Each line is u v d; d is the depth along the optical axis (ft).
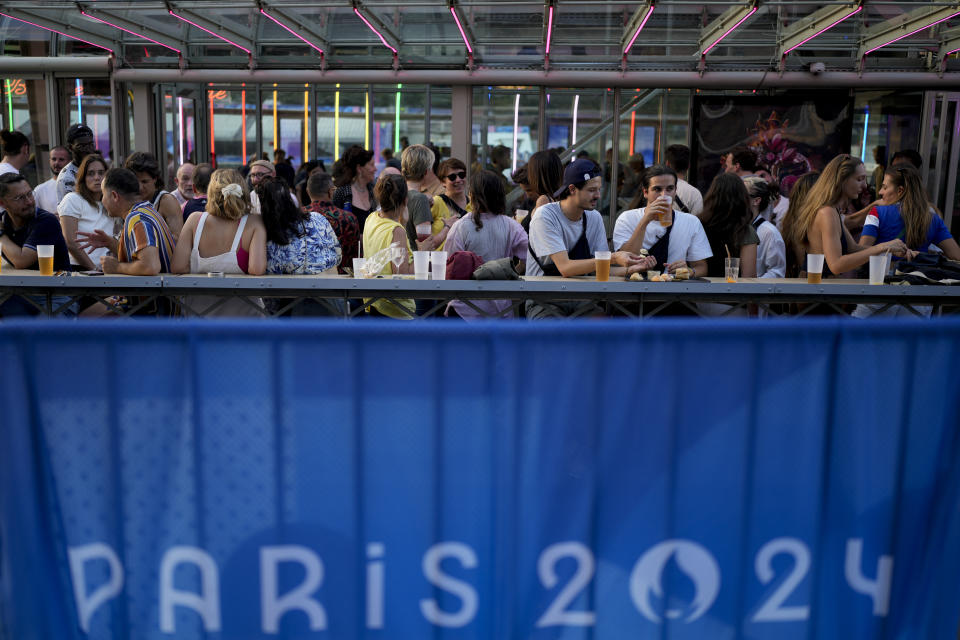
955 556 6.91
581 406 6.50
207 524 6.49
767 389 6.63
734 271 17.79
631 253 18.26
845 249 20.31
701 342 6.50
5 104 42.22
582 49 38.63
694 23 33.83
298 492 6.49
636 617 6.75
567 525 6.62
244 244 17.62
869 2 28.55
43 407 6.27
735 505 6.72
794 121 39.34
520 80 39.06
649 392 6.54
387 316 18.58
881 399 6.72
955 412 6.77
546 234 17.94
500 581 6.63
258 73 39.40
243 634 6.60
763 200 20.67
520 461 6.53
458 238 18.99
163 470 6.41
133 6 29.94
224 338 6.28
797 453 6.73
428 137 41.57
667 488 6.65
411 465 6.49
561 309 17.57
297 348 6.31
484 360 6.39
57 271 18.01
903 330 6.64
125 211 17.62
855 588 6.92
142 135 40.93
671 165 25.40
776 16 32.22
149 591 6.53
